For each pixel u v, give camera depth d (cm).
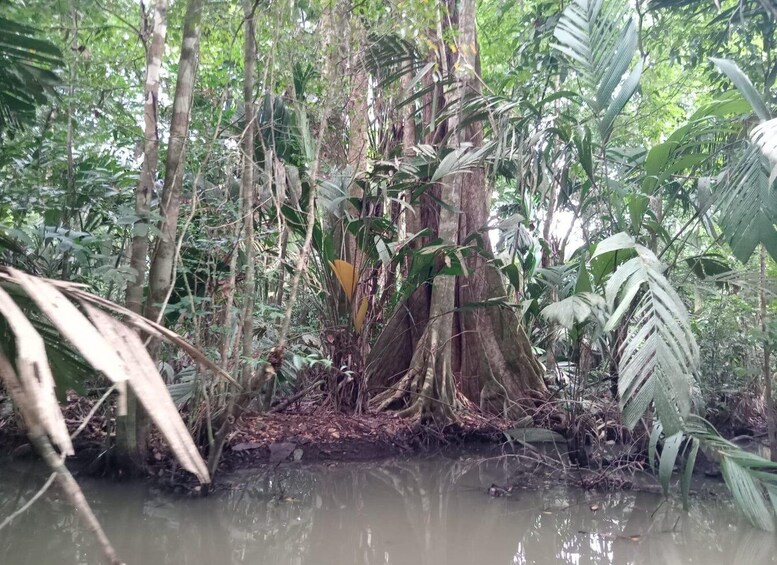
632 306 494
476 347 706
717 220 540
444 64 713
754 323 591
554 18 711
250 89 475
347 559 336
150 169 440
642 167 580
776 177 371
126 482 443
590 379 567
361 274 611
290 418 598
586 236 570
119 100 571
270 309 497
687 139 479
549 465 524
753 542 365
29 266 521
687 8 704
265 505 426
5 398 513
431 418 621
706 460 522
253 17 473
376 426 598
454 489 479
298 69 580
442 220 660
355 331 621
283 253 554
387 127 775
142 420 450
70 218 576
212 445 443
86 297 181
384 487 481
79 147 559
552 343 695
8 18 430
